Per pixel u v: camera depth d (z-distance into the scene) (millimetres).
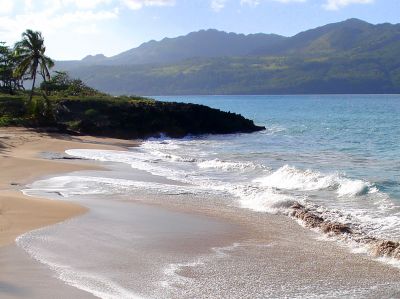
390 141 47875
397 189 23328
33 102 52812
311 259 12984
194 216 17562
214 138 55625
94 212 17500
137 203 19531
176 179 25656
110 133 54062
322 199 21125
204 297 10508
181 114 60875
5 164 27859
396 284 11328
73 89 77562
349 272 12070
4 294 10180
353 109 125750
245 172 28516
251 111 124625
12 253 12727
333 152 39938
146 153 38531
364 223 16750
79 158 33250
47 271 11609
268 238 14914
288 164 32594
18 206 17578
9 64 75812
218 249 13781
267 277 11703
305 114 106375
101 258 12727
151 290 10789
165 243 14234
